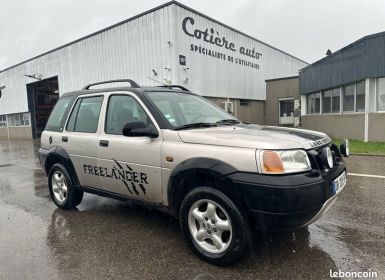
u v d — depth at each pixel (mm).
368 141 13555
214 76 18625
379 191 5578
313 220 2943
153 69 16438
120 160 3875
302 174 2805
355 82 14422
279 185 2672
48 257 3340
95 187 4391
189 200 3203
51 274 2992
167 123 3559
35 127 29031
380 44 12656
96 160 4199
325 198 2881
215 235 3090
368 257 3170
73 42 21625
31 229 4164
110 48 18750
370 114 13414
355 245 3449
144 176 3637
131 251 3434
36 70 26328
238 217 2877
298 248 3396
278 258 3188
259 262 3113
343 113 15438
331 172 3127
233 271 2961
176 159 3295
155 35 16219
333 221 4172
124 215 4617
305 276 2846
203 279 2836
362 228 3922
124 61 17938
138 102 3857
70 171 4699
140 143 3664
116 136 4008
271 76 25688
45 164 5141
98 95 4469
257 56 23453
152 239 3734
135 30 17141
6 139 30750
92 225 4246
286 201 2656
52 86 28281
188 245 3320
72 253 3422
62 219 4527
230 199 2941
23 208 5160
